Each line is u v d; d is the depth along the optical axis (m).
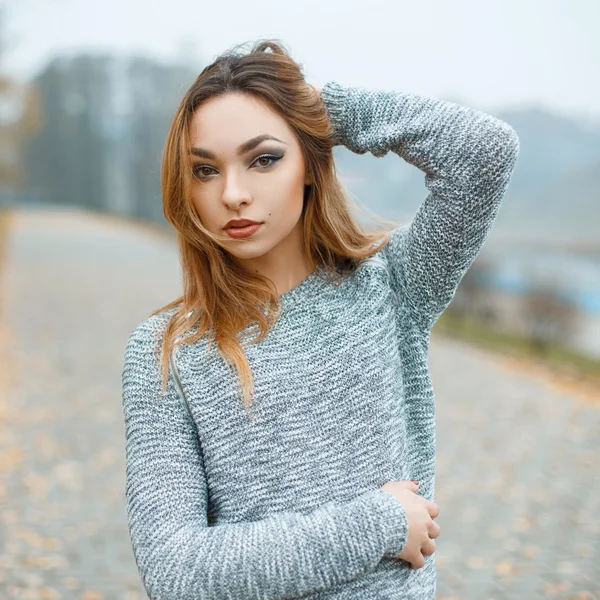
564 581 3.85
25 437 6.00
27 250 23.77
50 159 60.94
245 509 1.24
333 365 1.28
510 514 4.73
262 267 1.38
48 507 4.64
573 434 6.57
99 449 5.75
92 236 32.06
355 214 1.51
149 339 1.30
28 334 10.45
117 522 4.44
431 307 1.40
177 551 1.15
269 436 1.24
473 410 7.38
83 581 3.73
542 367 9.87
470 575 3.91
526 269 13.54
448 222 1.32
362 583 1.22
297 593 1.14
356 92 1.39
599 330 12.39
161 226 37.81
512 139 1.31
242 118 1.25
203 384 1.26
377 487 1.26
